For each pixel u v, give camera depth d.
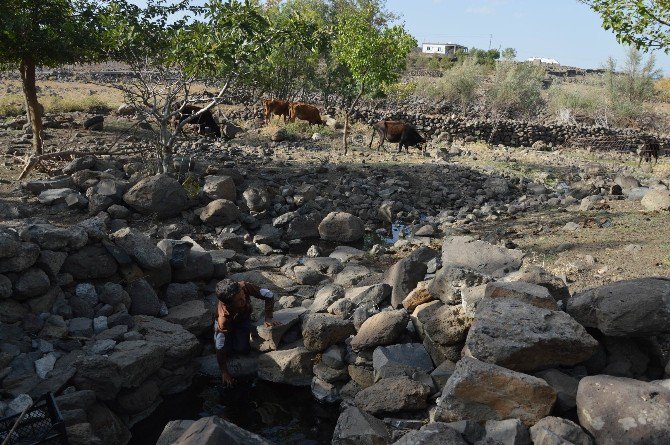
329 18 31.45
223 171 12.82
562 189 15.25
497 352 4.50
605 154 26.09
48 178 11.47
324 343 6.06
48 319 5.82
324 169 15.16
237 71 11.97
